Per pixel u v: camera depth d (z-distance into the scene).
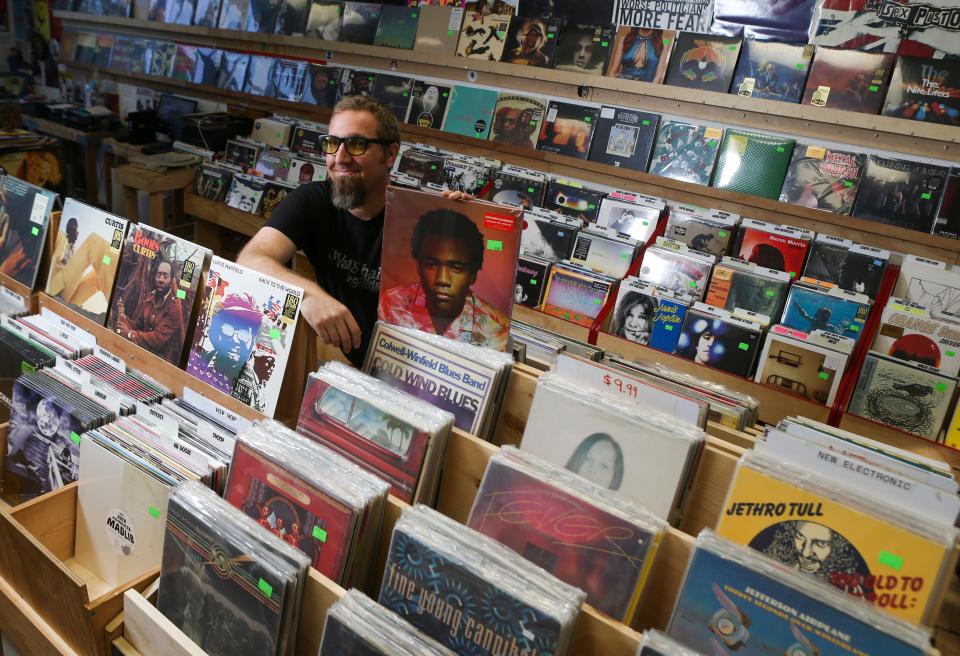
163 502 1.37
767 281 2.96
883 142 3.07
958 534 0.96
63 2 6.28
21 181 2.24
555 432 1.27
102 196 5.62
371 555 1.21
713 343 2.83
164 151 4.82
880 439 2.54
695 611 0.99
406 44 4.29
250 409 1.57
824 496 1.02
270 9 4.89
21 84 6.82
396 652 0.97
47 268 2.20
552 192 3.68
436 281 1.46
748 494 1.08
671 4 3.57
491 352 1.42
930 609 0.94
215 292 1.67
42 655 1.42
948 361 2.65
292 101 4.73
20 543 1.33
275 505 1.22
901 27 3.06
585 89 3.74
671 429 1.17
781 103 3.22
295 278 1.70
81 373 1.78
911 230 2.98
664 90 3.48
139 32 5.79
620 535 1.04
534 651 0.96
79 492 1.55
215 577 1.16
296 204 2.12
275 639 1.09
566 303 3.18
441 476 1.31
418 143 4.21
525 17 3.88
